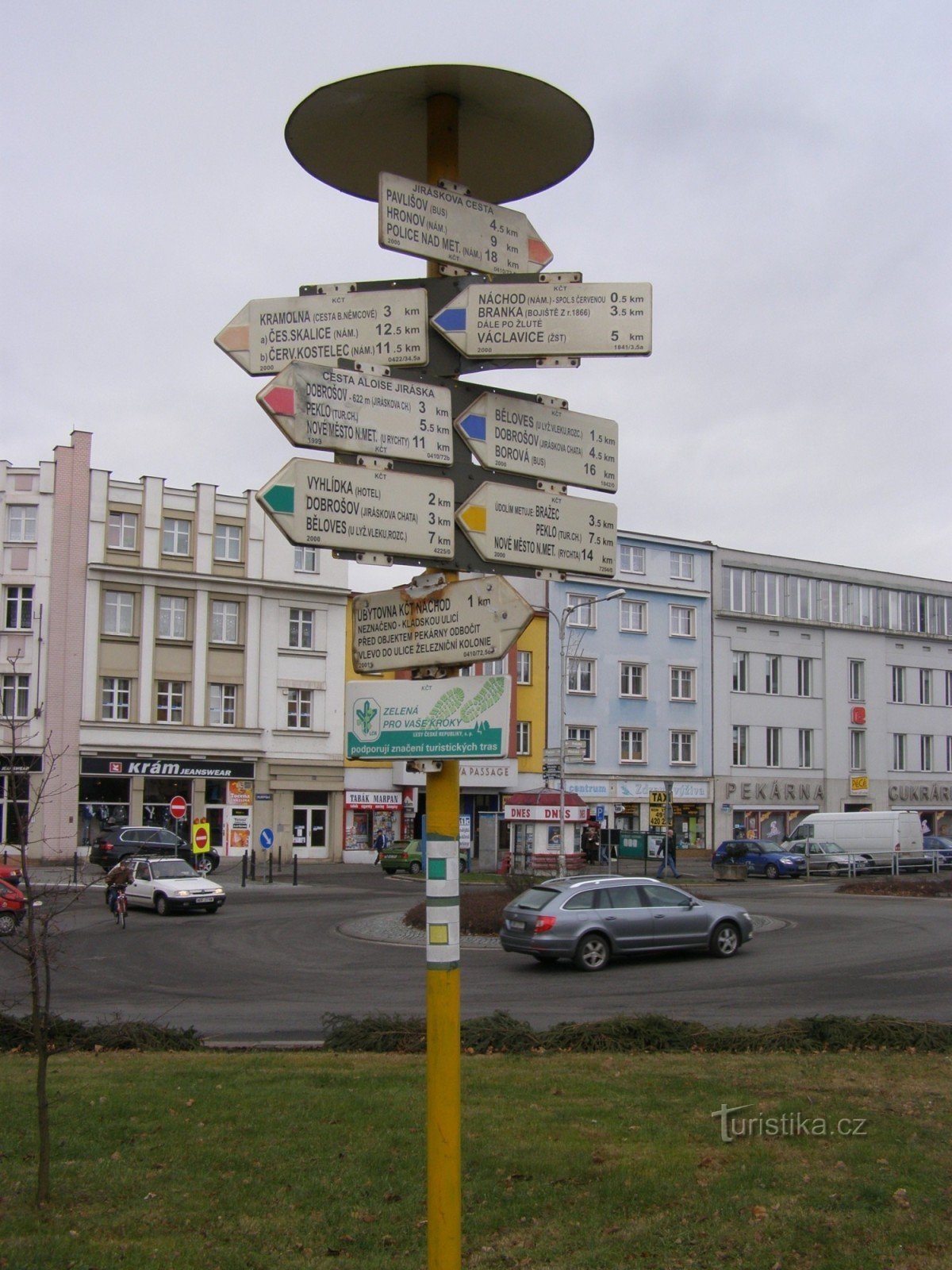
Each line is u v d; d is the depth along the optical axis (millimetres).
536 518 4266
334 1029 11703
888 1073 9078
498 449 4215
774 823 62594
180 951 22219
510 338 4219
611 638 58188
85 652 46688
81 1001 16000
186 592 49031
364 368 4004
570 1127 7293
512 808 46781
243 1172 6387
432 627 4055
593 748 57188
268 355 4266
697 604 61156
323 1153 6754
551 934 19203
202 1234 5434
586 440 4426
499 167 4965
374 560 3939
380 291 4219
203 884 30094
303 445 3842
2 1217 5664
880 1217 5598
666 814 44312
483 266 4410
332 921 28047
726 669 61812
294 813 51031
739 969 19016
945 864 51094
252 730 49750
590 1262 5098
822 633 65312
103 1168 6445
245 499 50656
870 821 48500
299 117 4582
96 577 47094
